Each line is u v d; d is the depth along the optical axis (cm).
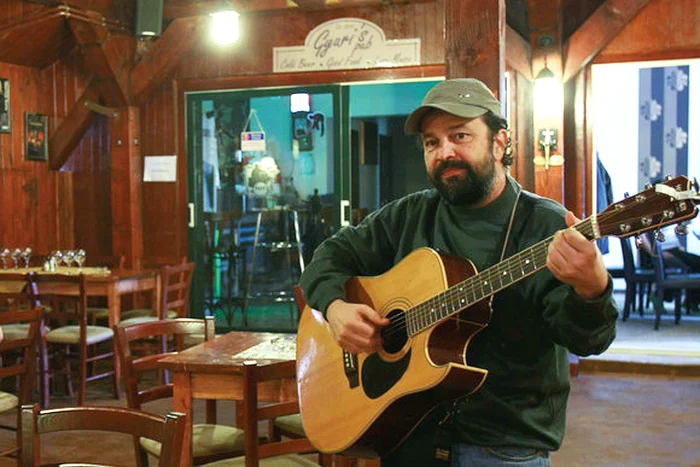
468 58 370
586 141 634
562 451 425
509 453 175
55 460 414
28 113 724
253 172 732
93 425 198
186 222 746
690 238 952
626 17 600
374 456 197
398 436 187
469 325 175
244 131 731
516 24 652
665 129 986
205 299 748
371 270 215
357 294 202
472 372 167
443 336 178
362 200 755
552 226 175
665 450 425
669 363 600
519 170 643
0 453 340
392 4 675
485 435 176
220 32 655
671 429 463
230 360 295
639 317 821
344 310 194
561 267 145
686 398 534
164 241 752
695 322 786
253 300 737
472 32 369
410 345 183
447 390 171
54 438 453
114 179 741
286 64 709
